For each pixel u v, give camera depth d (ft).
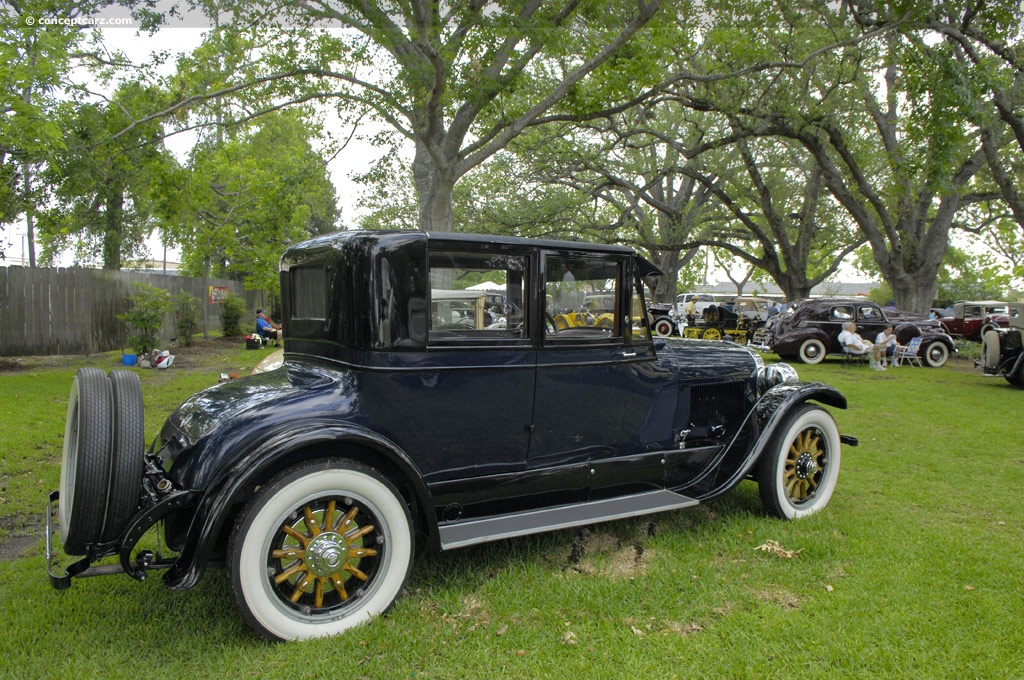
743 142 68.39
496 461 11.10
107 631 9.12
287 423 9.16
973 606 9.91
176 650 8.71
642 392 12.78
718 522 13.78
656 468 13.14
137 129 32.86
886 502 15.20
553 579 10.90
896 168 51.83
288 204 54.44
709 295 117.60
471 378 10.60
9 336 41.50
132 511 8.52
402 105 31.27
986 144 51.08
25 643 8.78
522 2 29.73
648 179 90.38
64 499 9.04
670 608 9.98
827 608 9.88
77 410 8.62
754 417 13.91
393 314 9.91
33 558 11.50
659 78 36.40
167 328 53.98
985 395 32.27
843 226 87.76
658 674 8.28
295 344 11.95
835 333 50.55
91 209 37.73
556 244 11.26
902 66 45.06
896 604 9.99
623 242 86.84
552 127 58.95
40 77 27.63
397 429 10.09
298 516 9.11
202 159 41.57
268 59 32.78
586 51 38.75
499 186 72.28
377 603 9.51
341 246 10.20
